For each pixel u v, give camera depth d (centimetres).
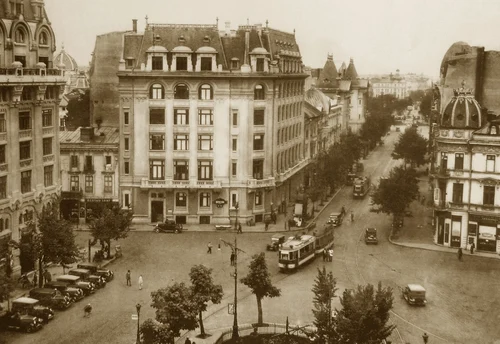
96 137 9975
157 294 5028
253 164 9731
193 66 9475
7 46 7025
